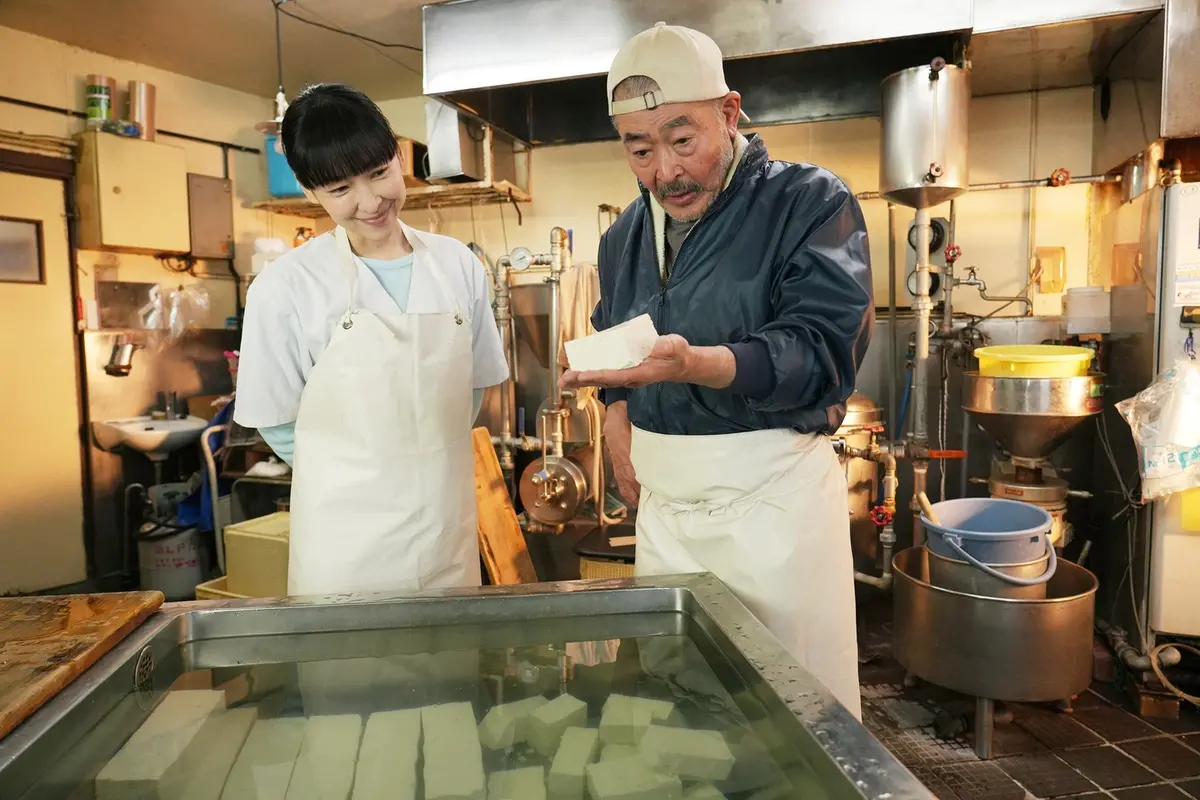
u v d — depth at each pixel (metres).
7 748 0.76
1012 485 2.62
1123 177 2.80
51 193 3.53
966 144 2.56
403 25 3.28
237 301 4.36
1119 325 2.68
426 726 0.91
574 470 2.88
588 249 3.90
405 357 1.42
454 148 3.41
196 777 0.83
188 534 3.72
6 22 3.29
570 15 2.65
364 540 1.41
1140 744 2.21
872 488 3.00
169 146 3.79
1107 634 2.68
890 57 2.90
